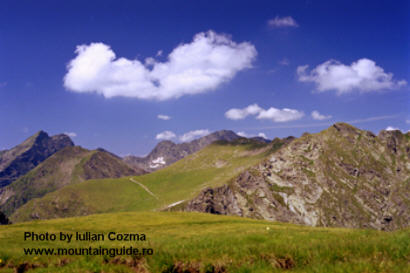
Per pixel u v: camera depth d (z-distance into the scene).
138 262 23.88
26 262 26.67
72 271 23.66
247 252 22.12
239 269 19.72
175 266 21.98
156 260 22.94
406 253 18.64
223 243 26.23
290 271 18.91
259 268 19.42
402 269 16.48
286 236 28.59
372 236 24.34
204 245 25.67
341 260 19.09
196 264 21.73
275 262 20.08
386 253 19.06
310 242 23.83
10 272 25.48
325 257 19.53
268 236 28.62
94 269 23.39
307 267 18.69
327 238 25.62
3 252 28.84
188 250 24.22
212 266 21.17
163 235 45.06
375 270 16.70
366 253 19.44
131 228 61.44
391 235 22.98
